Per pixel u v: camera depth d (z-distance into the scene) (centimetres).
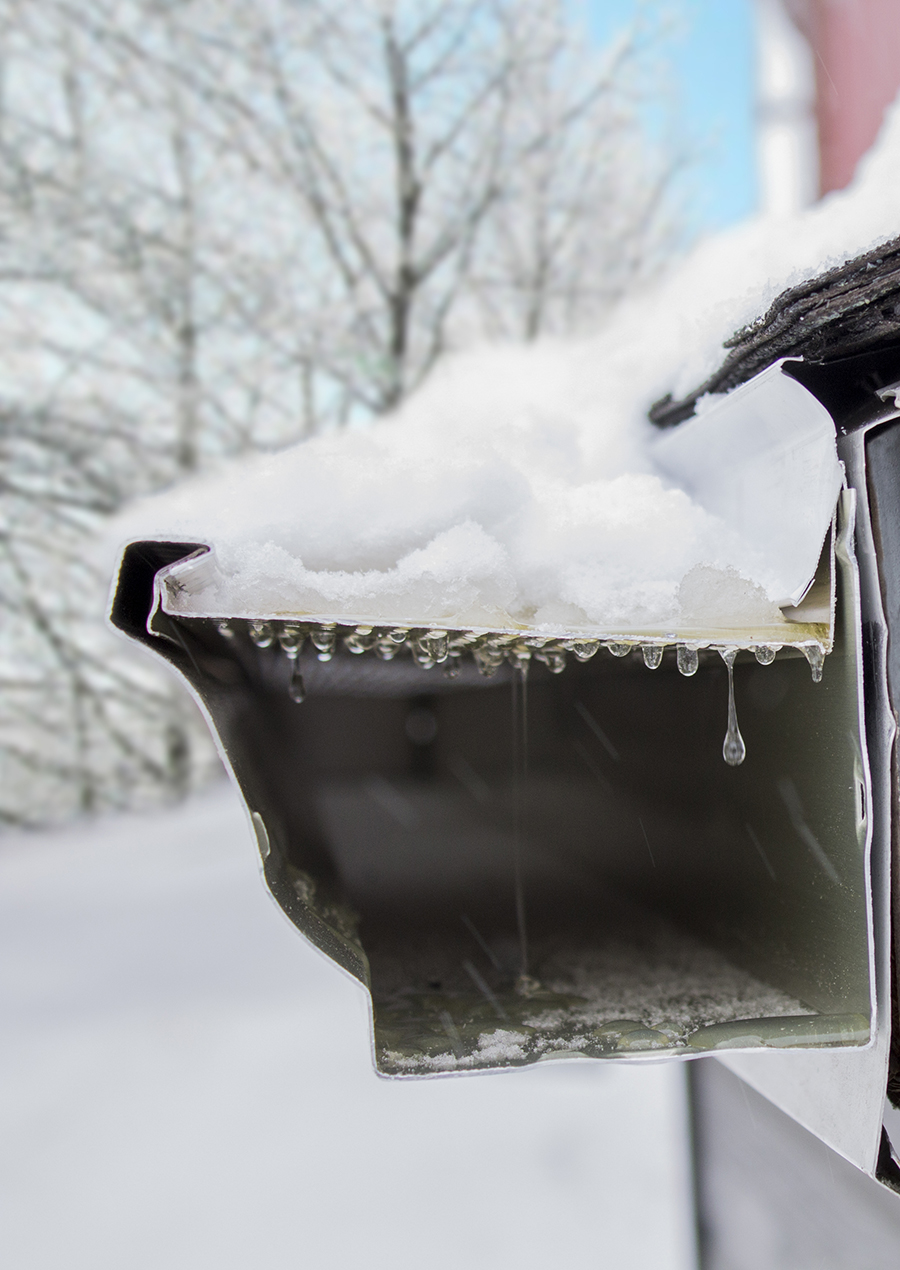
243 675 31
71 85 205
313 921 29
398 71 216
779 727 32
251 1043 78
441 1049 29
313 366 225
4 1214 53
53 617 216
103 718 224
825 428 29
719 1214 42
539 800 50
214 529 28
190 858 175
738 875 34
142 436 217
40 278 206
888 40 156
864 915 29
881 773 29
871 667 29
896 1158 29
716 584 29
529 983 34
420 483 29
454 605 28
